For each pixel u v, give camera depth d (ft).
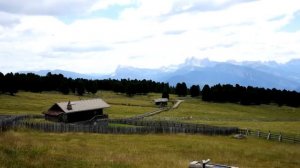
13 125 180.55
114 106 471.21
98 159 86.28
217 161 115.34
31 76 640.99
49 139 146.10
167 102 563.07
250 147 165.68
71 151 98.02
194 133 229.25
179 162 95.50
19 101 459.32
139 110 440.86
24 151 81.92
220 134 235.81
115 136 186.91
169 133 224.33
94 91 644.69
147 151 125.70
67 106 294.25
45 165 71.61
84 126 203.72
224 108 556.10
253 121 383.45
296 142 202.49
